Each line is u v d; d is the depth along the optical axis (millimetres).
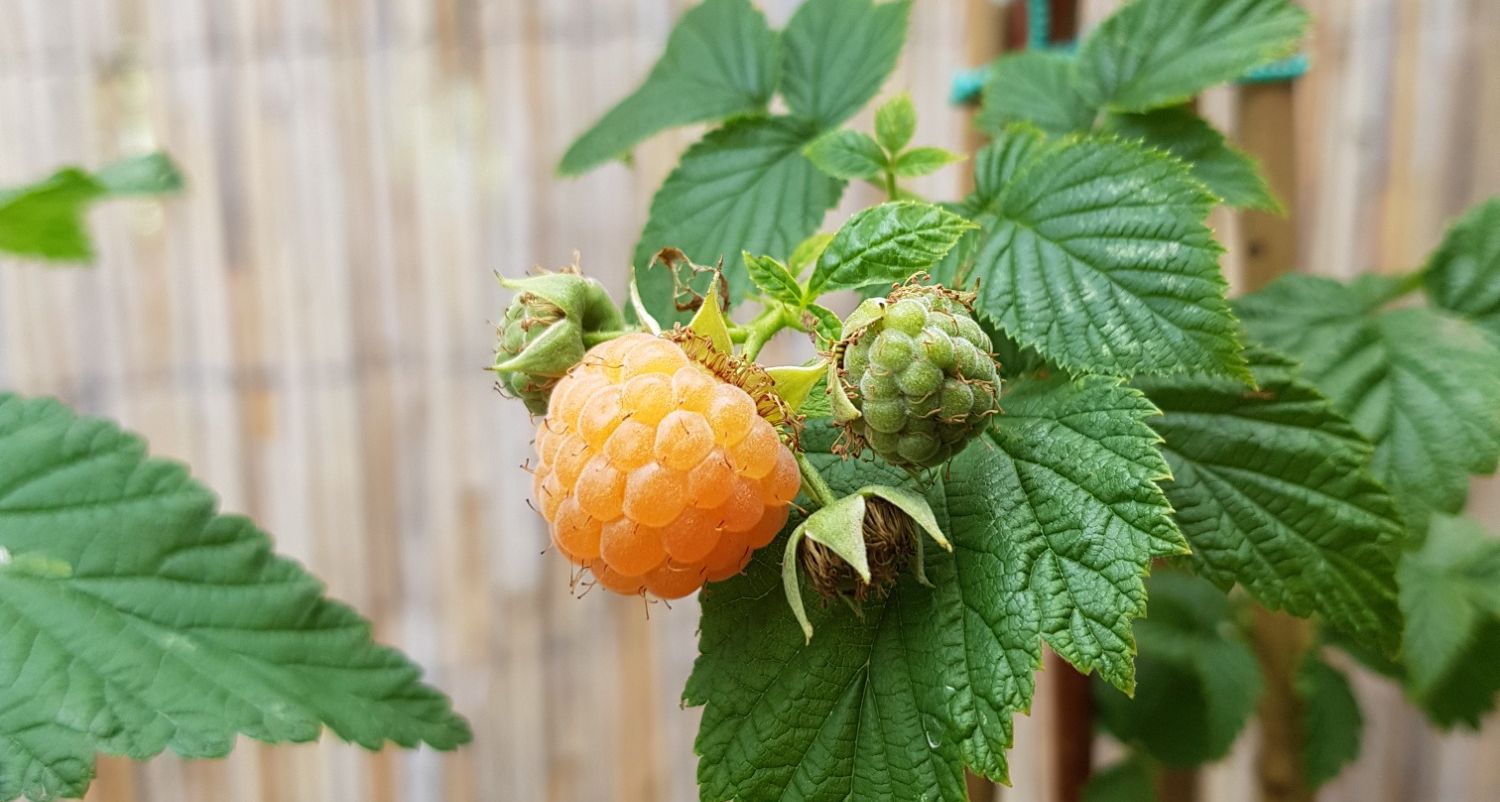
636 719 267
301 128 245
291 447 257
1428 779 240
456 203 248
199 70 244
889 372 97
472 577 263
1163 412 119
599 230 248
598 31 241
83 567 115
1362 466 114
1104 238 112
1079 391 106
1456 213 214
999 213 121
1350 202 219
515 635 265
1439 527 171
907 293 102
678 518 94
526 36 242
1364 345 136
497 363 115
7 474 118
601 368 99
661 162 244
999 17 169
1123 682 93
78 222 138
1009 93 153
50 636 111
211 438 256
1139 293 109
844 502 99
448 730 120
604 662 266
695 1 239
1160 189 112
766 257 108
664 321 129
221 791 264
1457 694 171
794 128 140
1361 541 113
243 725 108
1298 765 174
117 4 241
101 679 109
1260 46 133
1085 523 99
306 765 266
